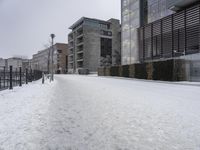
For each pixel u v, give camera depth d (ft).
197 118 17.72
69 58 268.82
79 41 239.50
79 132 14.01
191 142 12.08
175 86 52.85
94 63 225.76
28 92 37.42
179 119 17.38
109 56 236.84
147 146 11.51
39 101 26.89
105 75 139.54
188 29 74.79
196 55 65.51
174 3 78.64
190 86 52.70
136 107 22.81
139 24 105.09
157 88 46.98
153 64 81.71
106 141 12.32
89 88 47.19
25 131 13.99
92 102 26.45
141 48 103.04
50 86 53.42
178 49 79.10
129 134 13.57
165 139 12.59
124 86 53.01
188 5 78.95
